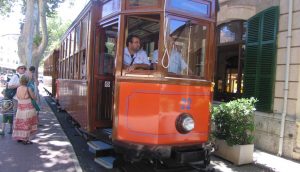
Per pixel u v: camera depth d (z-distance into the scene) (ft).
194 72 19.61
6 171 20.84
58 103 50.65
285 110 27.66
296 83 26.99
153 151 17.93
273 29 29.07
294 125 26.71
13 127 29.25
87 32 25.26
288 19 27.73
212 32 20.18
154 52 18.76
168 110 18.20
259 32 30.73
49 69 77.87
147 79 18.24
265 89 29.68
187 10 19.11
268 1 30.27
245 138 24.97
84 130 25.40
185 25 19.04
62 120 43.39
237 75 34.88
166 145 18.12
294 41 27.27
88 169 22.71
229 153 25.07
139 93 18.45
